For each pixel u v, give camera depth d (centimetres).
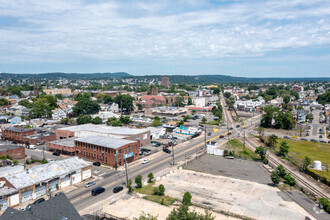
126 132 10669
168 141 11625
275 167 8131
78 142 9062
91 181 6881
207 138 12281
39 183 5919
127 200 5609
